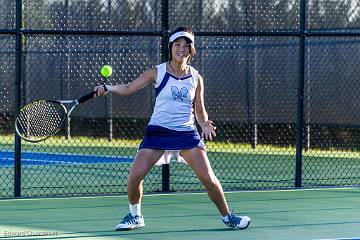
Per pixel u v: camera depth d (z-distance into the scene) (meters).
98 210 14.16
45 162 22.70
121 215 13.60
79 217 13.34
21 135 11.67
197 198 15.73
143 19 22.14
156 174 20.03
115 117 24.61
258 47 23.27
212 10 22.30
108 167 21.67
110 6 22.33
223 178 19.64
